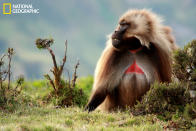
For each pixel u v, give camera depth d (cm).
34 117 1988
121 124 1884
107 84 2297
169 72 2242
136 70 2291
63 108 2278
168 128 1808
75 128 1756
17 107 2216
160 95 2008
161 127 1800
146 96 2075
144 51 2302
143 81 2267
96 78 2345
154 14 2389
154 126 1817
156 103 2030
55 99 2411
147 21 2298
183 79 1936
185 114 1783
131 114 2044
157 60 2267
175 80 2173
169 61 2259
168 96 1995
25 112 2114
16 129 1689
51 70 2506
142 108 2073
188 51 1892
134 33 2247
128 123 1903
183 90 1955
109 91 2309
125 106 2317
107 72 2302
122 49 2294
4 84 2436
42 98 2520
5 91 2331
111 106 2366
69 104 2436
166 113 1998
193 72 1862
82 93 2545
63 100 2431
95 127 1759
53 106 2305
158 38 2308
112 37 2266
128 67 2308
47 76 2489
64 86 2500
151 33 2291
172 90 1975
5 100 2250
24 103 2308
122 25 2281
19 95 2358
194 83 1898
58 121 1861
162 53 2277
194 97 1889
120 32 2258
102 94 2303
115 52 2319
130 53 2320
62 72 2533
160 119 1978
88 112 2170
